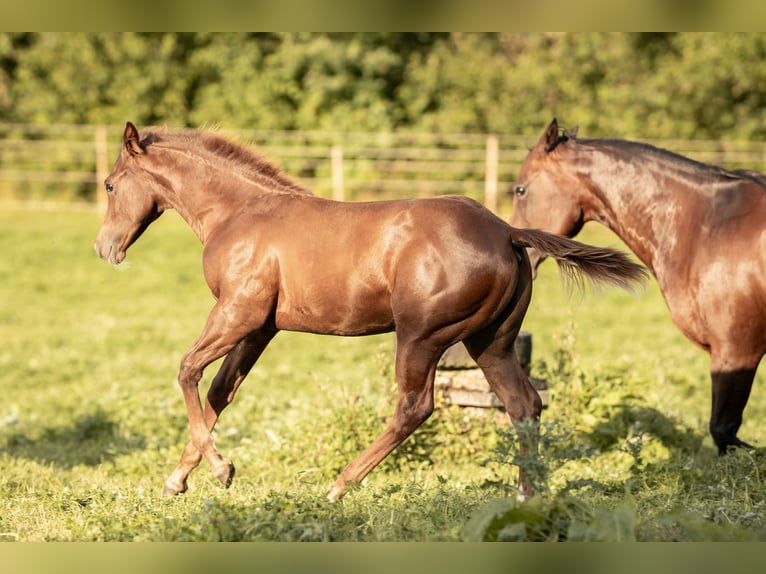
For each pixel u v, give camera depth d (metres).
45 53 38.12
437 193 34.81
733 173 10.25
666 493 9.12
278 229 8.93
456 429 11.51
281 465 11.18
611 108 37.22
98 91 37.94
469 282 8.36
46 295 25.20
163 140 9.84
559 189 11.18
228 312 8.94
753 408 15.34
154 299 25.02
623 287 8.73
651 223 10.60
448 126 37.19
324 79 37.72
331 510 8.12
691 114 37.34
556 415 11.94
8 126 36.09
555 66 37.81
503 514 7.22
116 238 9.94
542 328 22.06
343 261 8.66
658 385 15.20
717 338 10.06
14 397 16.42
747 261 9.80
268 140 36.69
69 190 36.06
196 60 38.44
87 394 16.41
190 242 30.41
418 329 8.48
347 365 18.52
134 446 12.95
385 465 11.14
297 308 8.90
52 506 9.02
